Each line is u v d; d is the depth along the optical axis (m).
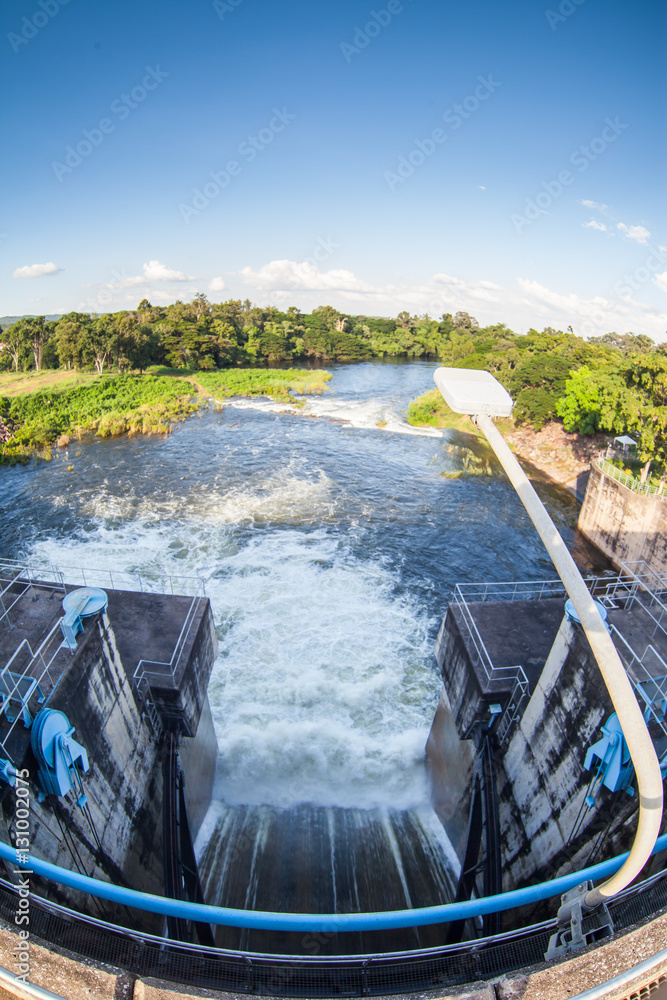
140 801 14.12
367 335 149.50
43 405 63.44
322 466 49.28
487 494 44.56
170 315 129.25
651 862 10.13
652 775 7.09
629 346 100.06
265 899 15.83
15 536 35.66
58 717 10.34
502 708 14.95
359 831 18.00
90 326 82.25
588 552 36.50
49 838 10.24
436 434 60.72
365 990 9.63
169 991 6.99
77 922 8.90
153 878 14.59
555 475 49.78
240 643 26.11
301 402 73.75
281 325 135.88
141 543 35.00
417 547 35.72
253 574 31.83
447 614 18.00
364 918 7.24
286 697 22.95
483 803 14.70
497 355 77.69
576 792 11.58
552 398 54.94
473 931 14.64
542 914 12.45
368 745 20.89
